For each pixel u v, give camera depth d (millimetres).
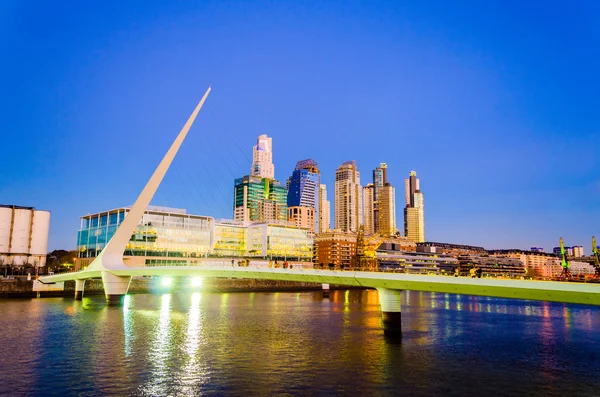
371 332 55594
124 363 39219
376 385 33156
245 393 31344
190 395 30953
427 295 141000
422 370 37156
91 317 68938
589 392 31953
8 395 30844
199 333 54438
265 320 67125
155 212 150000
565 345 48219
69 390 31922
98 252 147000
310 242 193500
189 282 138500
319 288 173125
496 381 34312
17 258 151000
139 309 81562
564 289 37250
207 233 161750
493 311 85938
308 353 43094
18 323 61781
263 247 177875
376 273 50844
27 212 153750
